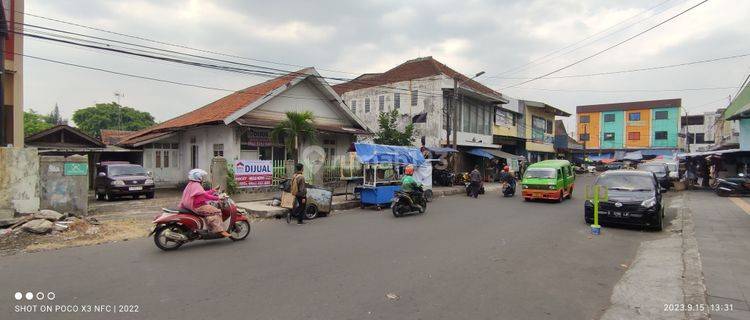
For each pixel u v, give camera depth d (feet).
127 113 161.99
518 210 49.93
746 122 74.74
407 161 57.06
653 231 35.60
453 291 18.67
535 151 140.87
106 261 23.72
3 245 27.50
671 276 21.06
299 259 24.36
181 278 20.34
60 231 31.17
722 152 74.64
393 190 52.49
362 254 25.71
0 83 41.70
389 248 27.53
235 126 62.08
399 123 98.02
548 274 21.74
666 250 27.73
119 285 19.17
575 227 37.32
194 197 27.94
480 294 18.33
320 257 24.89
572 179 68.39
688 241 29.17
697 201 57.06
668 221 41.50
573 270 22.63
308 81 72.28
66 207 39.22
